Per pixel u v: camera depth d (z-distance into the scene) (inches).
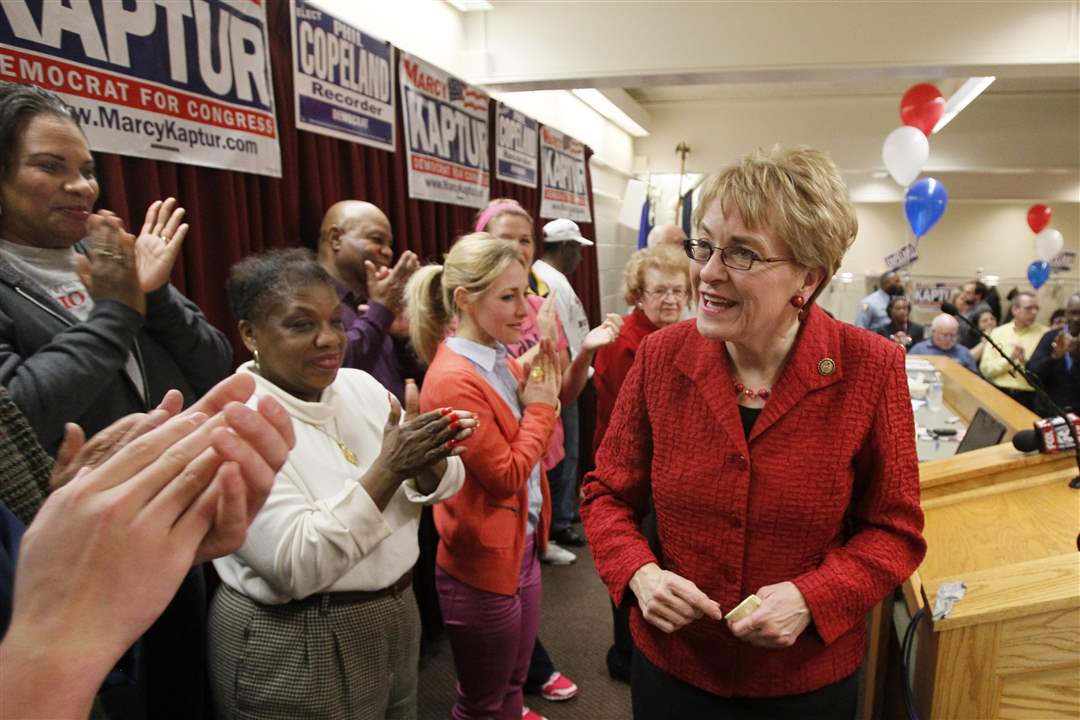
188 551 13.7
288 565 37.6
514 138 143.4
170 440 14.5
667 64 129.3
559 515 127.0
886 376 34.6
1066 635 35.4
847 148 241.3
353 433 45.9
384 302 72.1
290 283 42.1
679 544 37.7
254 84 71.1
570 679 87.7
